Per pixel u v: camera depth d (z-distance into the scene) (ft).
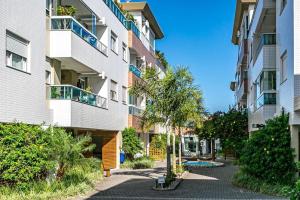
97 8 82.33
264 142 64.39
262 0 78.02
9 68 50.67
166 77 72.59
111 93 93.81
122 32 103.91
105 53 87.97
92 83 88.89
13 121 51.52
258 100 87.30
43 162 52.95
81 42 70.28
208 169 104.99
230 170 101.55
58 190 53.78
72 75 80.18
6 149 49.98
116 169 99.09
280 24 69.51
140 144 108.88
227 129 132.36
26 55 55.62
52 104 63.62
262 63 77.61
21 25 53.57
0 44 48.44
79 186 58.49
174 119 73.46
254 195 57.16
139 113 117.29
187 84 73.20
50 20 64.75
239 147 102.73
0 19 48.42
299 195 27.27
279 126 63.72
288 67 61.67
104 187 65.16
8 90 50.39
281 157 62.08
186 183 72.33
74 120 65.82
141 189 63.10
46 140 55.52
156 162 127.44
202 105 76.33
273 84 76.38
